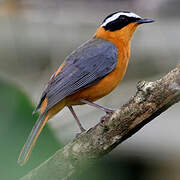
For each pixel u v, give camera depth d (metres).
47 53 16.36
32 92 14.96
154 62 16.17
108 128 6.43
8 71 16.09
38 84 15.55
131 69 16.11
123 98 14.73
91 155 6.67
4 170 4.78
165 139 13.12
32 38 16.44
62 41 16.64
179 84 5.85
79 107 13.75
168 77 5.93
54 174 6.82
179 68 5.88
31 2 17.42
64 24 17.11
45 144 5.65
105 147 6.57
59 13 17.47
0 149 4.96
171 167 12.60
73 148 6.67
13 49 16.47
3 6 17.27
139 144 12.96
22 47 16.52
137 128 6.39
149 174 12.51
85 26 17.30
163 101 6.00
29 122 5.71
